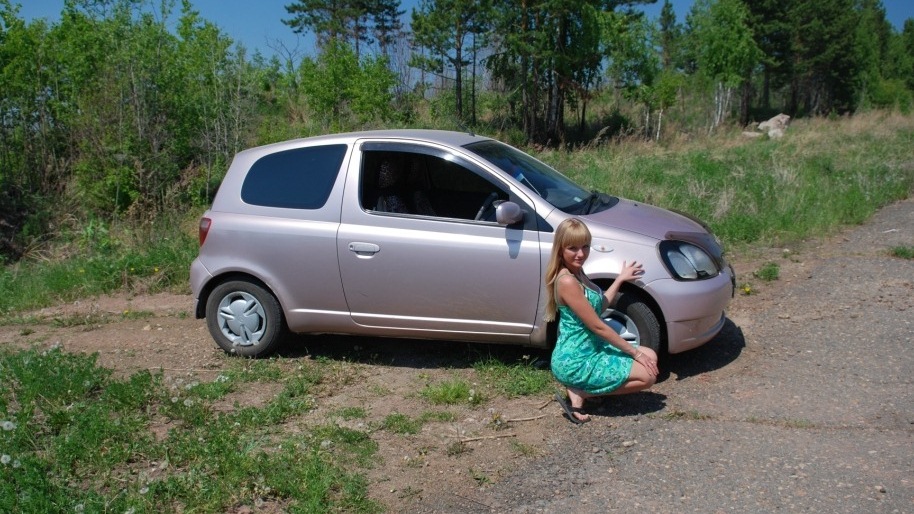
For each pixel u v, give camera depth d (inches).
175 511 155.3
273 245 231.3
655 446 175.5
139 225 472.1
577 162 662.5
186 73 598.9
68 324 308.3
